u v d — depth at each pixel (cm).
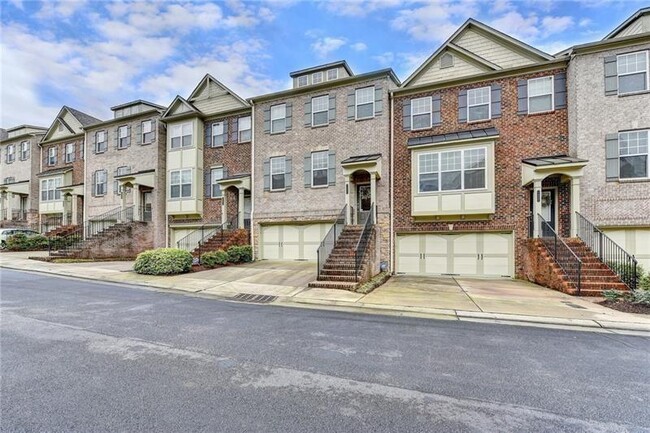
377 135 1427
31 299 788
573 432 274
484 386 359
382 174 1397
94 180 2161
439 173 1316
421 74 1421
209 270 1288
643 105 1098
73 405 305
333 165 1498
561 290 929
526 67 1248
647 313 688
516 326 611
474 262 1306
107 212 2036
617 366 422
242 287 971
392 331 569
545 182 1234
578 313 689
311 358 436
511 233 1261
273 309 738
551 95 1234
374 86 1442
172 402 314
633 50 1112
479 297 862
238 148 1777
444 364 421
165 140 1958
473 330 581
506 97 1288
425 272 1366
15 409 297
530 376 388
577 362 434
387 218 1383
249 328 576
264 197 1622
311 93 1559
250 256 1569
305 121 1566
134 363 411
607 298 805
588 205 1136
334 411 301
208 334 536
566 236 1180
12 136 2805
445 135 1336
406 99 1424
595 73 1146
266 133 1641
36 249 2044
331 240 1215
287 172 1584
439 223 1347
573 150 1170
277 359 430
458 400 327
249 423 279
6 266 1379
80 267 1365
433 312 711
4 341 488
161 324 592
